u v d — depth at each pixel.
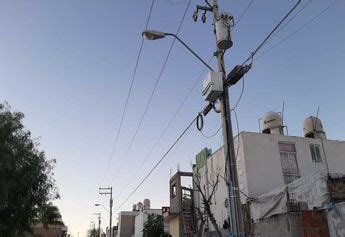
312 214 16.05
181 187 35.19
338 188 16.23
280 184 25.19
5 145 22.95
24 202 24.56
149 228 49.34
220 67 12.99
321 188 16.17
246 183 24.61
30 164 25.19
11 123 24.06
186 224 33.47
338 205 15.16
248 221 20.78
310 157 26.91
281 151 26.36
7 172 22.88
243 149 25.39
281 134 27.70
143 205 80.44
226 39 12.98
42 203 26.20
